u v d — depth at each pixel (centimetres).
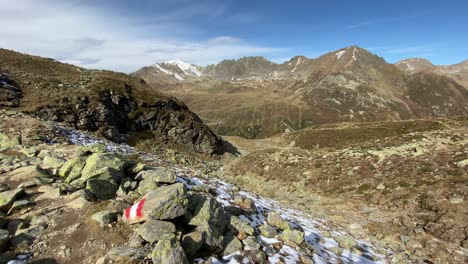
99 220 984
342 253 1352
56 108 4231
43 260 820
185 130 5888
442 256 1524
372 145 4281
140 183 1334
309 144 7594
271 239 1227
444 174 2412
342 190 2742
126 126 5203
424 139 4056
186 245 918
